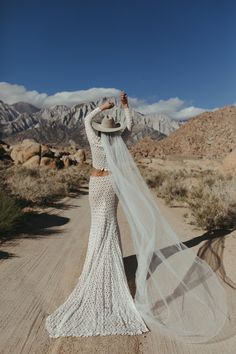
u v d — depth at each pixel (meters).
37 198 15.38
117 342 4.45
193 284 5.51
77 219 12.41
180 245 5.78
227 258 7.42
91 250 5.51
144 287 5.32
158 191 20.52
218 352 4.30
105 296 5.23
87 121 5.74
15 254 7.90
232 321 4.96
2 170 25.58
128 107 5.96
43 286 6.12
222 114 167.88
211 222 10.32
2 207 10.29
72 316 4.93
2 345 4.34
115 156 5.63
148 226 5.62
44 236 9.61
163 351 4.31
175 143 165.25
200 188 16.16
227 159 29.08
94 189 5.61
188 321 4.86
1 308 5.27
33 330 4.70
